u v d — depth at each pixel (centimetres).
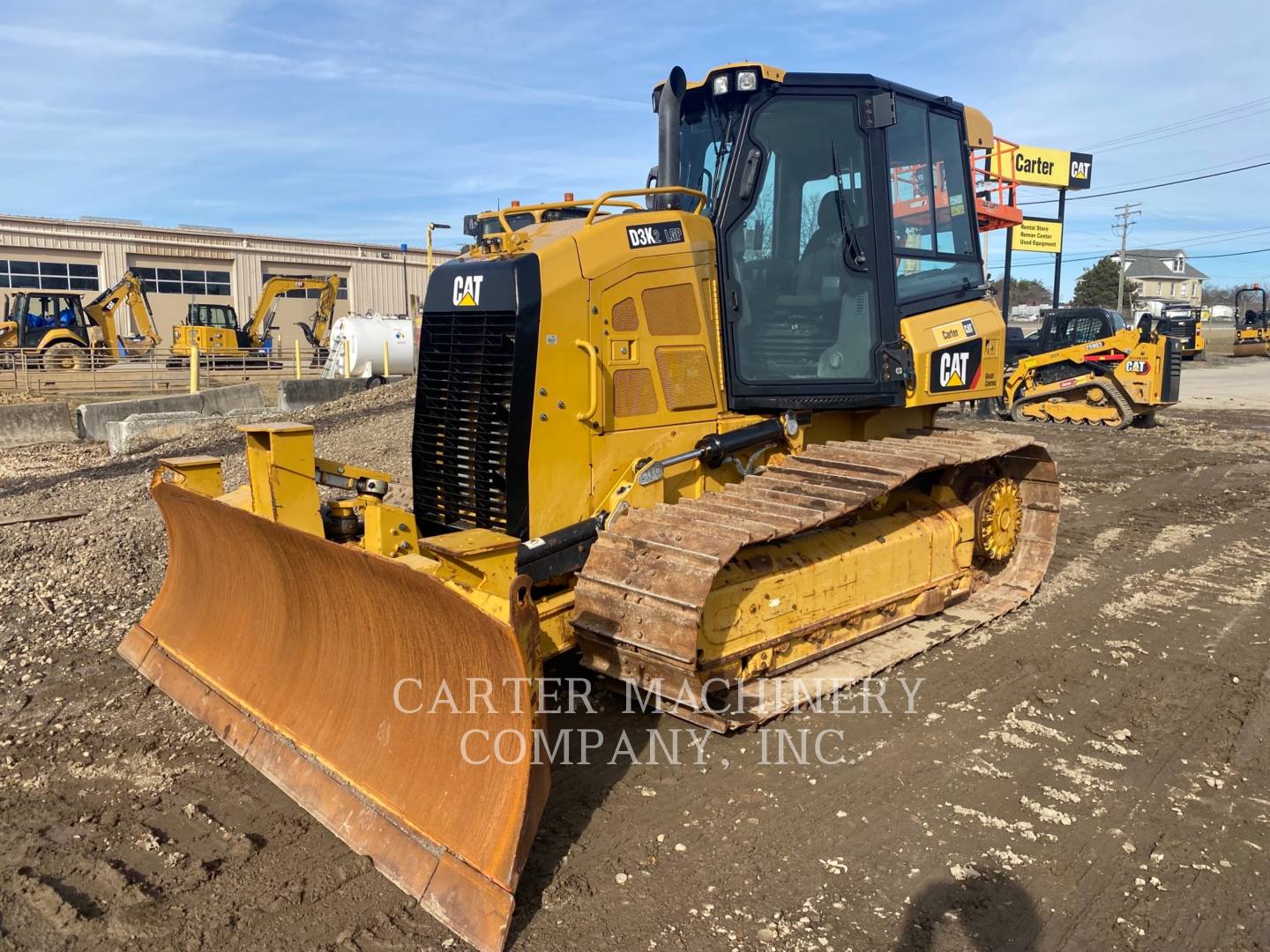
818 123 500
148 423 1405
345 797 352
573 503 447
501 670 305
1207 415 1867
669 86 472
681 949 290
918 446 535
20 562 710
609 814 368
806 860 337
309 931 297
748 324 496
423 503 484
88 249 3859
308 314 4384
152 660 489
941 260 574
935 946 293
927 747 426
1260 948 294
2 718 451
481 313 440
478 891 296
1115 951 292
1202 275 9756
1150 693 488
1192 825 363
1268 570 727
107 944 291
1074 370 1684
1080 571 720
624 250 454
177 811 368
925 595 562
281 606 416
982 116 635
